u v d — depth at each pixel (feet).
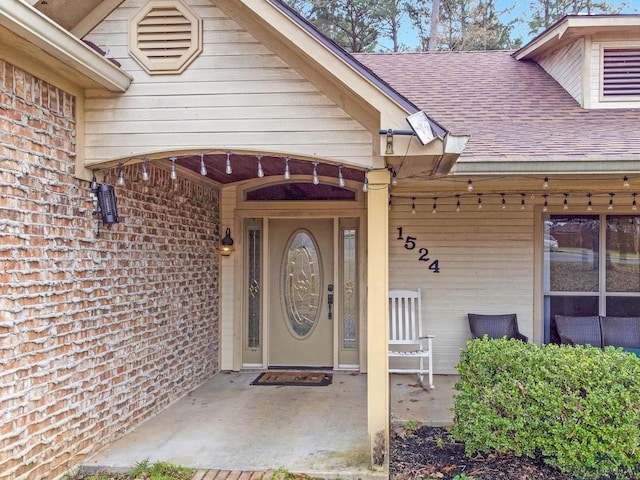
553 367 10.43
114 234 12.13
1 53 8.57
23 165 9.12
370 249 10.93
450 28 47.50
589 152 13.29
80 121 10.94
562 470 10.19
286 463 10.80
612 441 9.82
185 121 11.13
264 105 11.04
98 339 11.41
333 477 10.26
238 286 19.66
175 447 11.69
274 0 10.12
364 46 45.52
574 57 18.78
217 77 11.11
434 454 11.50
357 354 19.52
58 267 10.06
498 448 10.84
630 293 18.22
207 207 18.40
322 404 15.07
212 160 14.24
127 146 11.12
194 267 17.12
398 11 46.62
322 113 10.95
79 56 9.48
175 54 11.18
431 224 19.10
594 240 18.43
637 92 17.76
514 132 15.51
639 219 18.24
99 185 11.41
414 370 17.46
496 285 18.81
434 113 17.49
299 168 15.76
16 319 8.83
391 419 13.62
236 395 16.08
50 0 10.14
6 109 8.70
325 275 19.75
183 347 16.12
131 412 12.84
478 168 13.02
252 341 19.98
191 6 11.18
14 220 8.85
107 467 10.61
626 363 10.30
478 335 17.70
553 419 10.37
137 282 13.23
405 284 19.21
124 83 11.03
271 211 19.53
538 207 18.54
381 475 10.21
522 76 20.98
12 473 8.66
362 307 19.11
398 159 10.80
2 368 8.48
